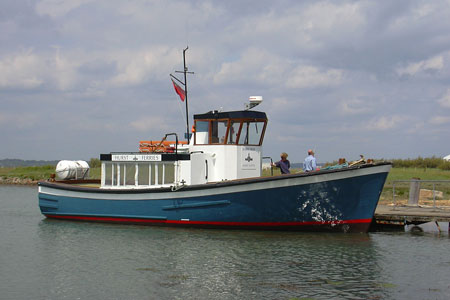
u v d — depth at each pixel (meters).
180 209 18.70
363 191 16.83
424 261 14.24
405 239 17.67
